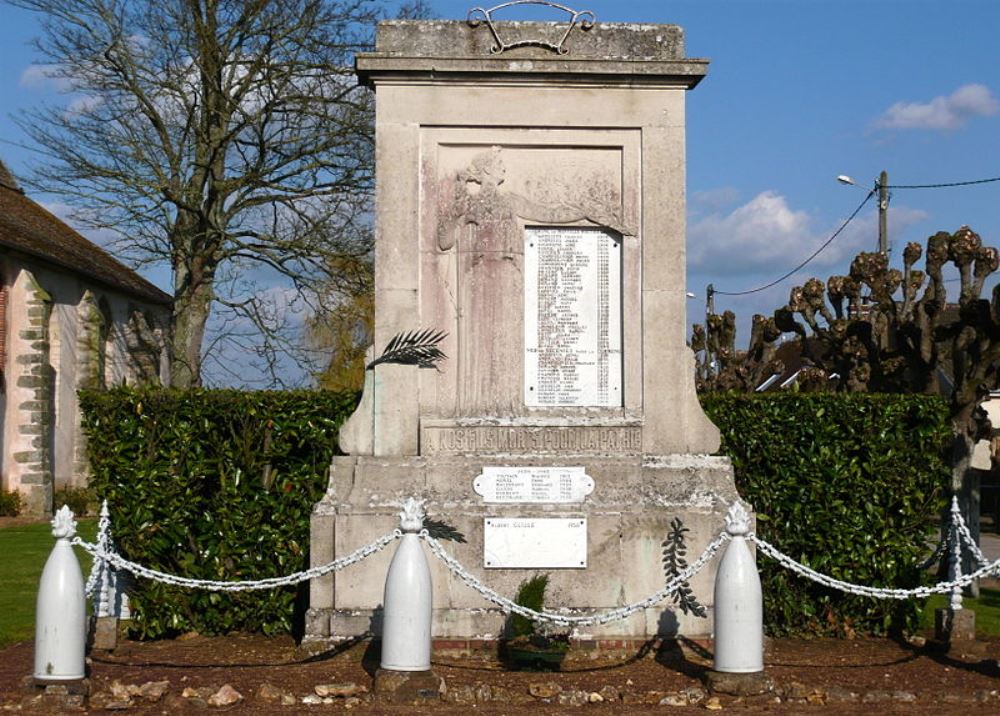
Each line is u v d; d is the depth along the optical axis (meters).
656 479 11.10
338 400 12.31
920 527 12.61
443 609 10.76
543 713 8.55
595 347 11.50
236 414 12.25
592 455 11.19
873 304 22.55
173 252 30.38
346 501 10.92
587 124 11.44
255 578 12.14
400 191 11.33
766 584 12.25
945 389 35.50
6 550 22.62
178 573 12.17
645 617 10.78
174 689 9.15
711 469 11.21
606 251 11.55
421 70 11.28
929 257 18.98
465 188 11.43
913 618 12.33
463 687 9.12
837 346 21.61
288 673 9.80
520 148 11.51
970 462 17.78
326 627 10.70
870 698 9.11
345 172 29.67
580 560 10.86
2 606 14.83
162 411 12.14
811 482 12.30
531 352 11.46
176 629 12.09
